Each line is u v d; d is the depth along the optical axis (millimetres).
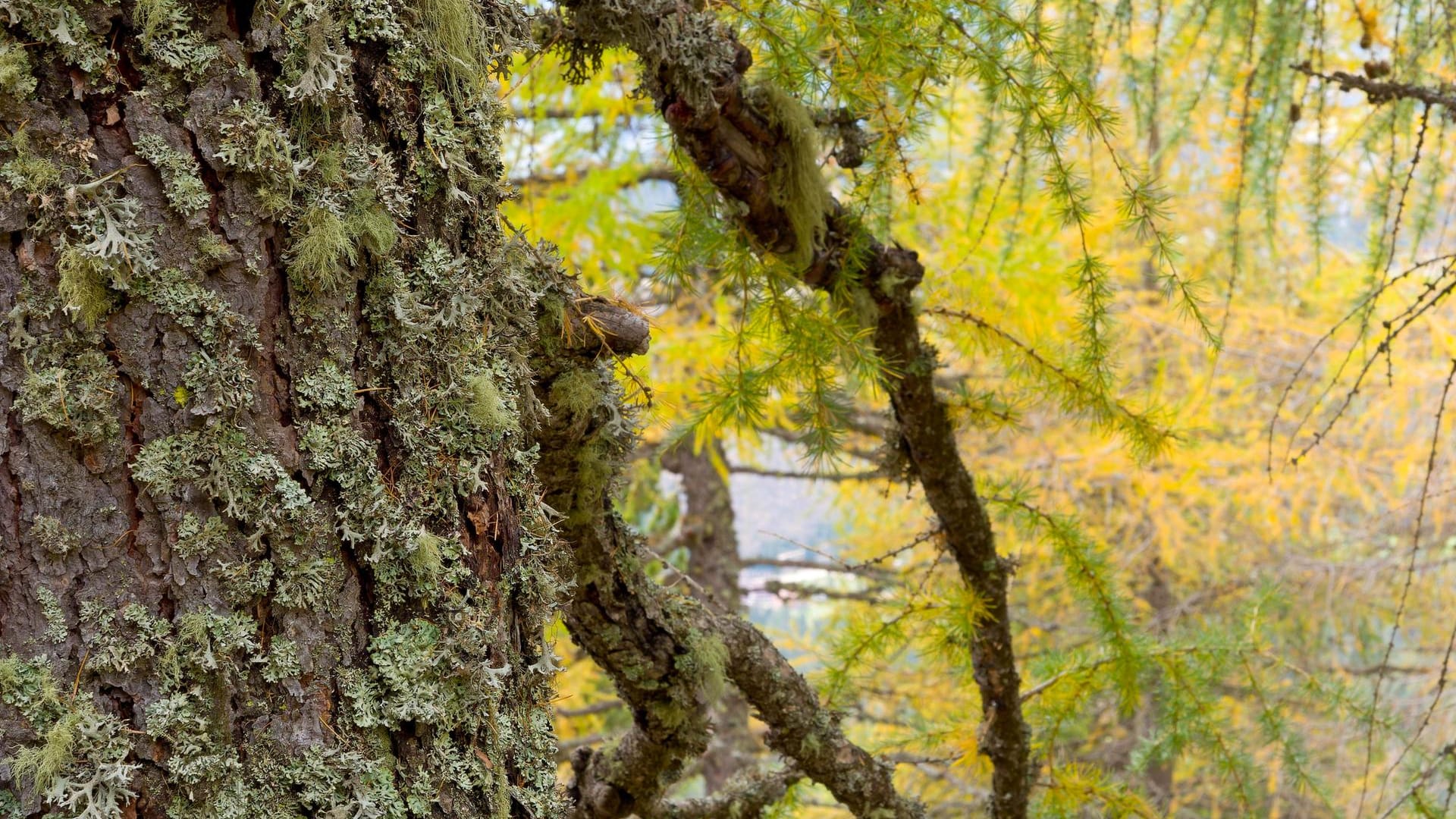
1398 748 3961
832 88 1308
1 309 605
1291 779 2006
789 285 1440
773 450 4590
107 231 608
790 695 1468
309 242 649
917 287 1521
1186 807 5859
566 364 1008
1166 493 5090
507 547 772
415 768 688
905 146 1522
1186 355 5062
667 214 1426
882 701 5336
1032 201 2928
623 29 1090
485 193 770
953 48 1330
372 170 677
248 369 644
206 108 630
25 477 609
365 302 689
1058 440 5066
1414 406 4430
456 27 725
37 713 608
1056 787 1902
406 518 689
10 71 593
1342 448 4938
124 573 624
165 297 624
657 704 1329
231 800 633
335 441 665
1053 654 1990
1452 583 5047
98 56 611
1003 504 1801
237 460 638
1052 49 1369
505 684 762
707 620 1364
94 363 615
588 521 1148
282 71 651
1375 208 1887
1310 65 1519
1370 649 5355
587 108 2844
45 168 603
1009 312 2762
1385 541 5578
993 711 1824
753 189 1271
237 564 639
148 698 623
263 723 644
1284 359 4738
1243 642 1945
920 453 1662
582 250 3158
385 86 694
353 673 671
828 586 5637
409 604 694
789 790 1743
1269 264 4652
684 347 3133
